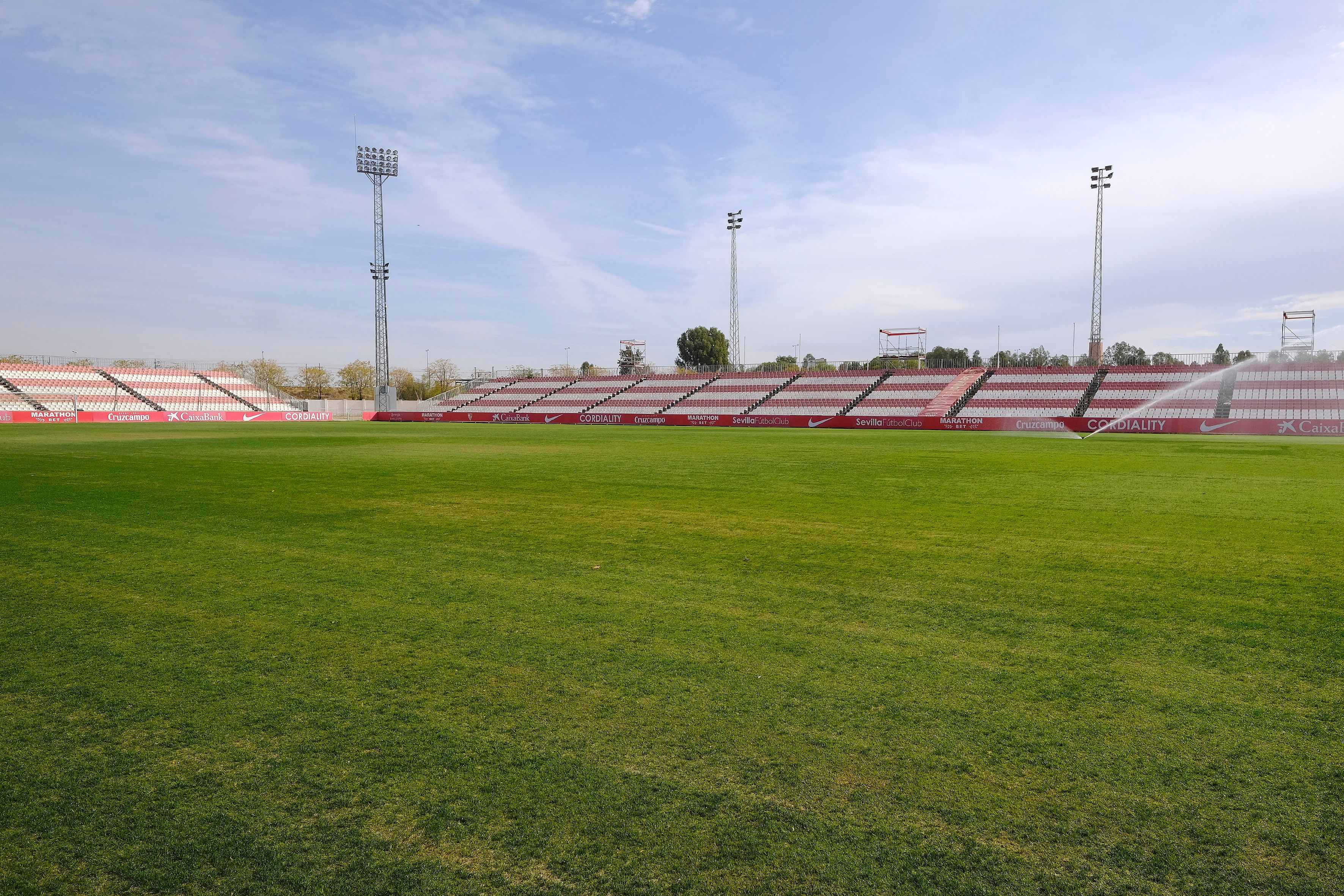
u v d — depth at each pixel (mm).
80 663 4953
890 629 5645
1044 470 18734
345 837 3021
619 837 3008
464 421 68562
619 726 3988
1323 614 6043
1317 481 15867
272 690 4496
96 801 3297
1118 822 3105
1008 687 4516
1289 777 3463
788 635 5516
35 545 8883
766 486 15211
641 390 74062
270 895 2689
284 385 106688
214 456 23172
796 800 3273
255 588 6891
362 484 15492
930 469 19016
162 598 6555
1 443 29969
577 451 26094
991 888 2697
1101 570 7602
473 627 5711
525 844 2963
